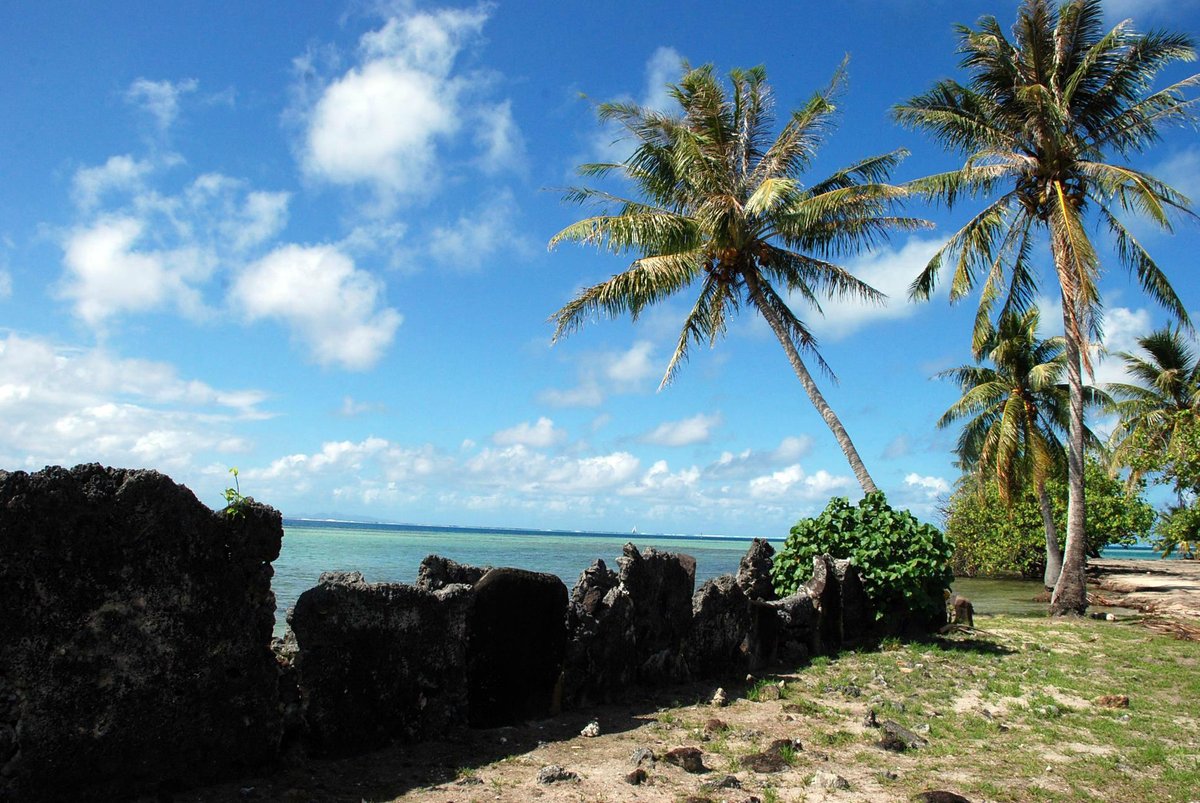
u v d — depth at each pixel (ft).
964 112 67.00
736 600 30.78
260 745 16.34
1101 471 129.59
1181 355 110.63
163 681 14.85
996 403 100.17
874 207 57.88
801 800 16.42
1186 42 60.54
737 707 24.79
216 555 15.94
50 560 13.62
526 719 21.98
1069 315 67.15
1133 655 39.34
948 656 35.88
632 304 59.62
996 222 64.90
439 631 19.90
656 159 62.13
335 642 17.66
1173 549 89.86
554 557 153.28
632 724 22.17
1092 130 66.80
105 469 14.60
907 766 19.16
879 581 39.70
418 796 15.74
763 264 61.72
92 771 13.91
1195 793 17.70
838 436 57.93
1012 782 18.19
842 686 28.09
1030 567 131.85
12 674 13.12
